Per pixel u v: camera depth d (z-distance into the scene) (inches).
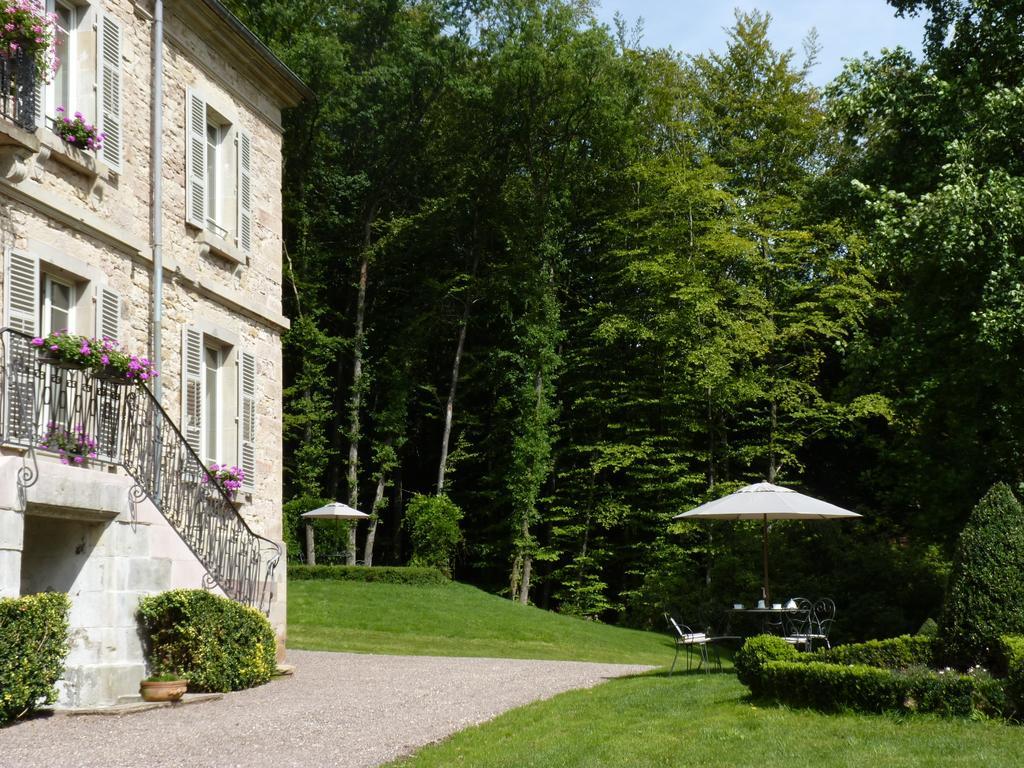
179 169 522.9
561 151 1256.2
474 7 1206.3
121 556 414.9
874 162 757.9
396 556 1331.2
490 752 319.3
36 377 385.1
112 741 333.4
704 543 1198.3
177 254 515.5
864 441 1127.6
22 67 392.2
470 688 480.4
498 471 1274.6
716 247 1168.8
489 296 1282.0
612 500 1251.2
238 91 588.1
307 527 1186.0
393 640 792.3
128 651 416.2
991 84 697.0
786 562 1001.5
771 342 1171.3
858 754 291.7
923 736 311.9
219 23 550.0
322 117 1198.3
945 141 682.2
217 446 557.0
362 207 1288.1
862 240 1121.4
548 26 1227.9
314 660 628.1
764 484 594.6
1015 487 702.5
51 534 418.9
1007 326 584.4
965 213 603.8
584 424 1298.0
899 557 967.0
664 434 1255.5
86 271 438.9
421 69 1181.7
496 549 1289.4
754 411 1213.1
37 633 365.7
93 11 450.6
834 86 745.0
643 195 1268.5
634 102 1238.3
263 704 419.8
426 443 1405.0
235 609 474.0
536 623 926.4
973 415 715.4
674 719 362.3
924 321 697.0
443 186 1320.1
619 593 1237.1
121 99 469.7
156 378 479.8
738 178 1273.4
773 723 341.1
